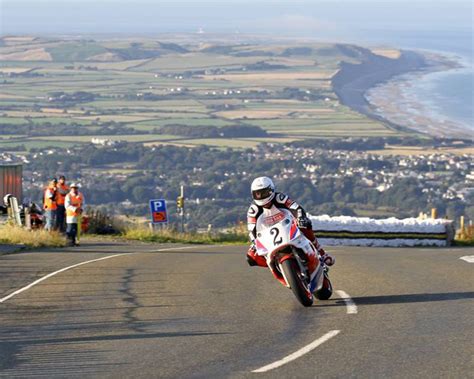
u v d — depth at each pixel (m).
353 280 27.84
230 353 17.33
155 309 23.17
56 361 17.14
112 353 17.72
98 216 64.56
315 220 55.16
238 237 65.00
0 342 19.27
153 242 59.25
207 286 27.53
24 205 58.28
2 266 35.12
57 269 33.75
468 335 18.30
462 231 59.19
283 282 23.06
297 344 17.97
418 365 15.77
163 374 15.73
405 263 33.91
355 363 16.06
